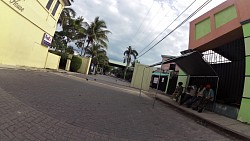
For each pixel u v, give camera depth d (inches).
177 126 287.6
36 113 212.5
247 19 361.7
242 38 420.2
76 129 192.5
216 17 481.1
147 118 307.7
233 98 407.5
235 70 423.8
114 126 229.5
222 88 449.1
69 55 1306.6
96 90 536.4
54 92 354.0
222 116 397.4
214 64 496.7
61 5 811.4
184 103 551.2
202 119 355.6
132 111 340.8
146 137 211.8
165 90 1093.8
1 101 223.8
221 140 245.6
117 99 452.1
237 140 257.0
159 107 464.4
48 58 847.1
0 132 149.3
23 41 593.0
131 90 844.6
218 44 483.5
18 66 580.4
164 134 233.9
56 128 183.6
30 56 666.8
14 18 514.3
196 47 533.3
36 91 322.3
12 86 312.7
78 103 309.9
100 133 196.2
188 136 241.6
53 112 230.7
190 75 571.2
